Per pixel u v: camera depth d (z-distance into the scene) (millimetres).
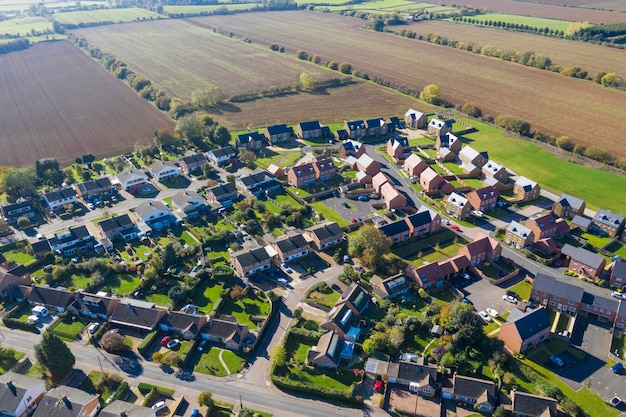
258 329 131750
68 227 181625
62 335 131500
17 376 112688
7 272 146000
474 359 122500
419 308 140125
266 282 152125
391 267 154250
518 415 106938
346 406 111125
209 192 198250
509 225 170875
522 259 163125
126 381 116875
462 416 108688
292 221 181625
